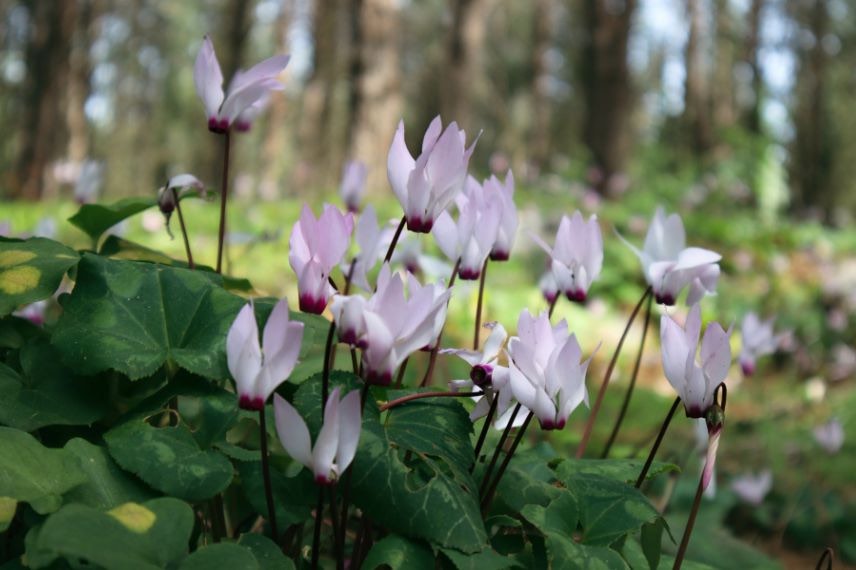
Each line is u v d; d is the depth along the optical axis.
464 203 1.98
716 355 1.70
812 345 9.55
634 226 12.50
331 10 24.38
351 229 1.57
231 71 23.53
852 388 7.61
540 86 27.95
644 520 1.76
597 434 4.48
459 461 1.73
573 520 1.78
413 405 1.84
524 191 14.30
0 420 1.79
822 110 32.94
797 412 6.92
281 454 2.19
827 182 33.81
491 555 1.61
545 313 1.72
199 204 11.70
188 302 1.95
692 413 1.73
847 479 5.35
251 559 1.47
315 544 1.64
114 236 2.48
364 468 1.65
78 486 1.63
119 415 1.99
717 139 25.70
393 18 17.38
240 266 7.96
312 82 24.56
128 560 1.38
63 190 19.75
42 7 20.17
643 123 34.06
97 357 1.81
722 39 31.42
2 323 2.19
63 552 1.34
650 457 1.93
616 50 18.25
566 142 35.75
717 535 2.90
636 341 8.11
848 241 16.53
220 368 1.83
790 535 4.77
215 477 1.69
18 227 10.06
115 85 39.78
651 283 2.25
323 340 1.99
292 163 29.28
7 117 25.23
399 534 1.66
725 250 12.74
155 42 38.75
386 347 1.49
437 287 1.70
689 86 26.44
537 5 27.95
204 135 26.98
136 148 39.72
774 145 16.95
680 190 16.38
